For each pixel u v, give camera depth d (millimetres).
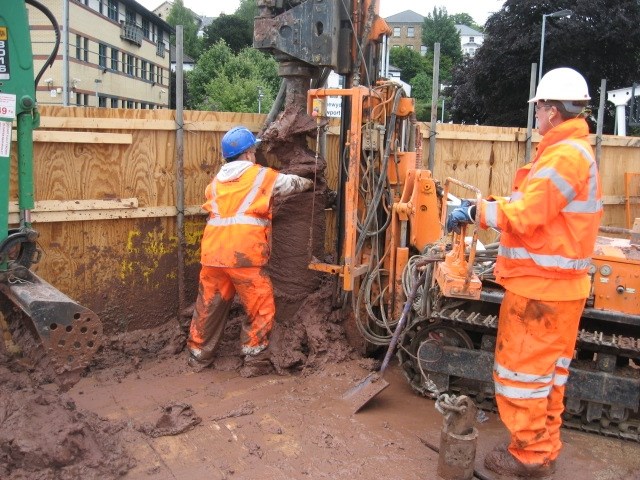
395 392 4938
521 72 28062
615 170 9430
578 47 27531
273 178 4879
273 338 5242
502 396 3631
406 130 5449
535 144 8562
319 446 3973
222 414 4332
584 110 3420
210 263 4906
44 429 3525
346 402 4582
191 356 5215
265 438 4039
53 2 28609
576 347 4551
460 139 7766
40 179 5051
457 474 3621
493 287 4668
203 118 5703
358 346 5363
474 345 4742
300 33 5000
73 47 30109
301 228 5414
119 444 3838
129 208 5438
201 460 3756
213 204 4906
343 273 5105
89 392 4695
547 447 3664
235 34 67500
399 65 76562
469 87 30375
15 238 4258
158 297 5758
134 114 5363
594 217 3381
